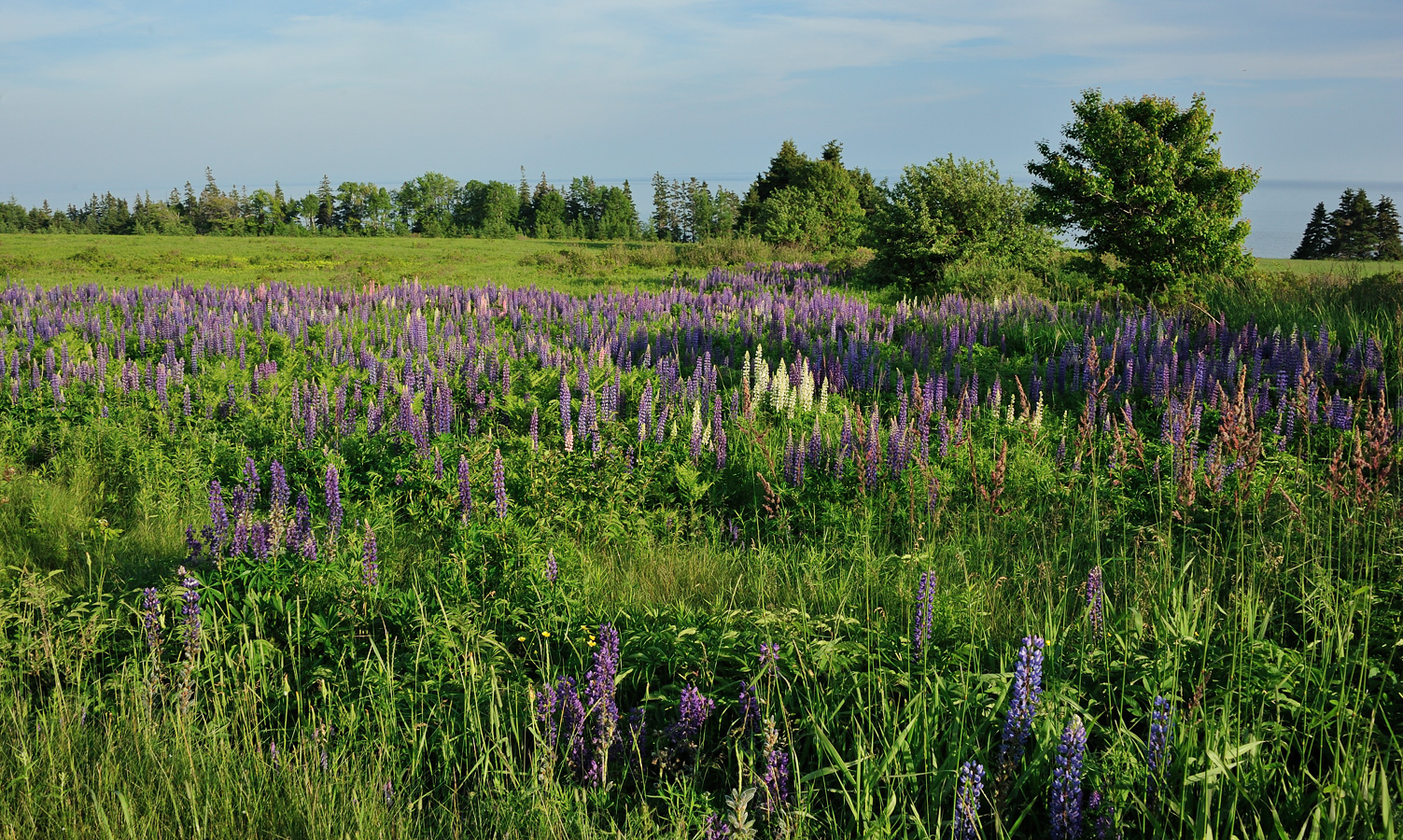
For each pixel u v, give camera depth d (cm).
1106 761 409
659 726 500
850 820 412
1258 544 655
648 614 591
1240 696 447
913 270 2762
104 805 413
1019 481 882
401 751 472
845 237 5178
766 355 1595
